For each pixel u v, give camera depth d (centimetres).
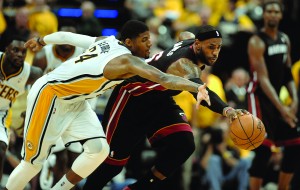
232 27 1842
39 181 1273
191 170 1488
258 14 1864
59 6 1920
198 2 1933
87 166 888
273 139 1187
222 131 1477
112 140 1005
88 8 1730
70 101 888
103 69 834
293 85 1237
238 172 1473
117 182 1358
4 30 1602
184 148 985
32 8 1727
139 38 918
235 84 1603
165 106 1007
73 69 866
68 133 902
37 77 1020
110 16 1916
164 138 1002
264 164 1186
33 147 903
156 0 1956
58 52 1135
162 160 989
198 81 856
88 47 925
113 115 1004
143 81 962
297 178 1415
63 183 897
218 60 1836
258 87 1195
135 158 1412
